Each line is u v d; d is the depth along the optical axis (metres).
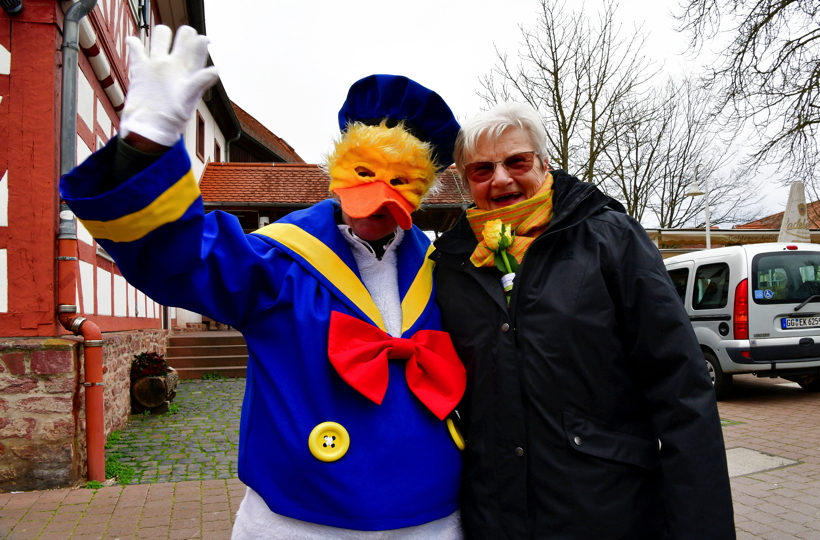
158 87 1.04
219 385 9.00
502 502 1.36
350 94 1.56
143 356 6.84
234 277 1.28
